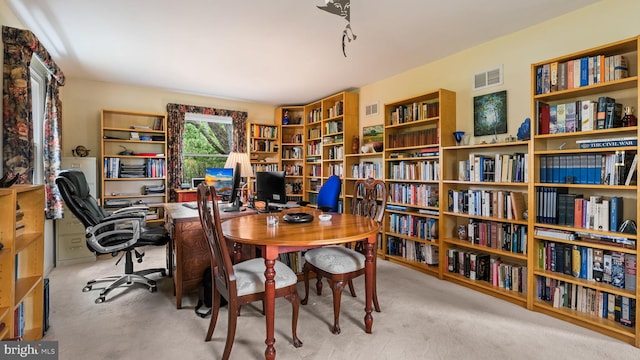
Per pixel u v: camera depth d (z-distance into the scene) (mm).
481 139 3174
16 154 2350
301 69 3883
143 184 4785
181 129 4957
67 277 3207
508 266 2740
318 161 5293
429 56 3467
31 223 2025
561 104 2410
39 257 2033
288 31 2826
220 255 1758
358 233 1900
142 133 4762
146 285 2891
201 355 1836
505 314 2373
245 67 3807
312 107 5547
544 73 2434
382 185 2625
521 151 2848
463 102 3326
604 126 2164
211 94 5152
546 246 2465
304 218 2268
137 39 2998
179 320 2277
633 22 2203
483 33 2904
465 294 2770
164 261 3816
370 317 2094
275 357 1793
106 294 2672
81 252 3736
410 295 2744
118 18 2588
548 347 1920
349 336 2043
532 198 2463
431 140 3471
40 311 2021
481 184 3045
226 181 3615
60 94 4199
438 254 3332
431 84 3658
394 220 3855
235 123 5465
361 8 2424
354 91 4812
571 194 2381
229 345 1726
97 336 2041
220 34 2893
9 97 2330
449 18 2602
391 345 1938
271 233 1879
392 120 3947
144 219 3016
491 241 2885
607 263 2143
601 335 2059
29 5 2377
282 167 5793
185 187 4988
